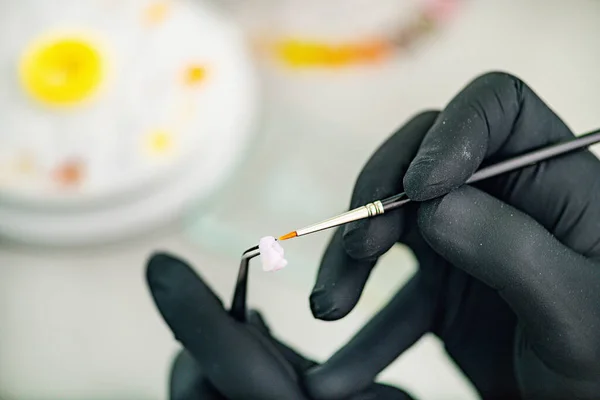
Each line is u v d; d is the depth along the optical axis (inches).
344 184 20.2
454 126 13.6
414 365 19.5
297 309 19.4
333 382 14.2
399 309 14.9
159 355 19.3
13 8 19.7
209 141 19.5
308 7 21.5
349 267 13.9
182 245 19.7
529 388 14.6
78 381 19.1
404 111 20.8
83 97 19.2
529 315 13.4
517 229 13.1
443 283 15.1
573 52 21.3
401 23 21.5
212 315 14.3
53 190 18.7
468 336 15.3
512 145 14.3
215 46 20.1
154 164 18.9
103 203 18.9
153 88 19.5
